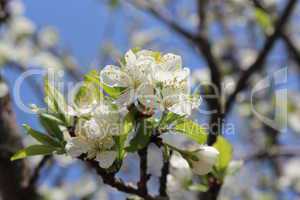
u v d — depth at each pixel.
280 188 1.02
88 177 1.00
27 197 0.50
